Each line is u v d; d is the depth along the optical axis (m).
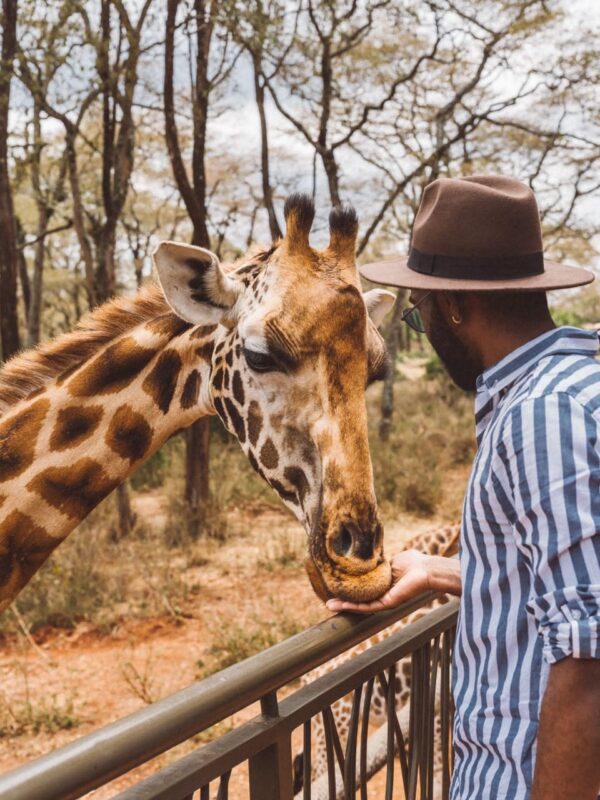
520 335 1.33
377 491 10.91
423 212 1.44
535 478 1.10
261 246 2.41
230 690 1.20
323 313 1.91
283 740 1.35
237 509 10.48
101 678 5.61
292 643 1.39
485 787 1.27
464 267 1.32
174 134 8.84
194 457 9.34
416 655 1.81
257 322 1.94
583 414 1.10
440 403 20.72
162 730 1.07
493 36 12.51
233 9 8.29
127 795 1.09
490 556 1.24
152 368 2.40
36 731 4.89
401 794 4.18
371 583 1.71
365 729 1.64
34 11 8.23
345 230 2.01
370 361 2.10
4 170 8.30
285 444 2.00
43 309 28.48
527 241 1.31
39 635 6.45
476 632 1.27
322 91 11.65
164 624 6.53
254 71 10.27
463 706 1.31
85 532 8.23
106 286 9.91
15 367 2.46
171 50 8.48
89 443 2.38
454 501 10.92
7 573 2.38
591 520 1.05
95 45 8.55
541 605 1.08
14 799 0.87
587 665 1.04
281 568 7.94
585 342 1.26
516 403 1.17
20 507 2.35
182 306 2.11
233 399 2.14
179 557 8.48
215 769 1.20
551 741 1.07
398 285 1.35
